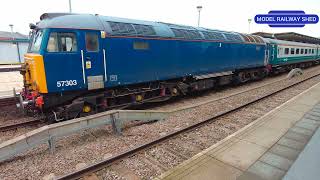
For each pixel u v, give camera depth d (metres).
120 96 9.05
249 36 16.84
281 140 5.97
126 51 8.69
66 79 7.38
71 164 5.16
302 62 29.58
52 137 5.55
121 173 4.81
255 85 17.02
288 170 4.32
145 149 5.74
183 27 11.54
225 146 5.54
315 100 10.37
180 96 12.87
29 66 7.63
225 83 14.64
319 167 4.37
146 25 9.56
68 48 7.36
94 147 5.91
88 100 8.11
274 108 9.27
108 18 8.52
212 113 9.12
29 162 5.28
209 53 12.55
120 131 6.84
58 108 7.79
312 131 6.60
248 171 4.52
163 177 4.27
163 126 7.45
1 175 4.78
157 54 9.83
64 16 7.43
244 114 8.92
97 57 7.95
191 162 4.79
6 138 6.93
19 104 8.18
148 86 10.15
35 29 8.09
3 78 17.16
